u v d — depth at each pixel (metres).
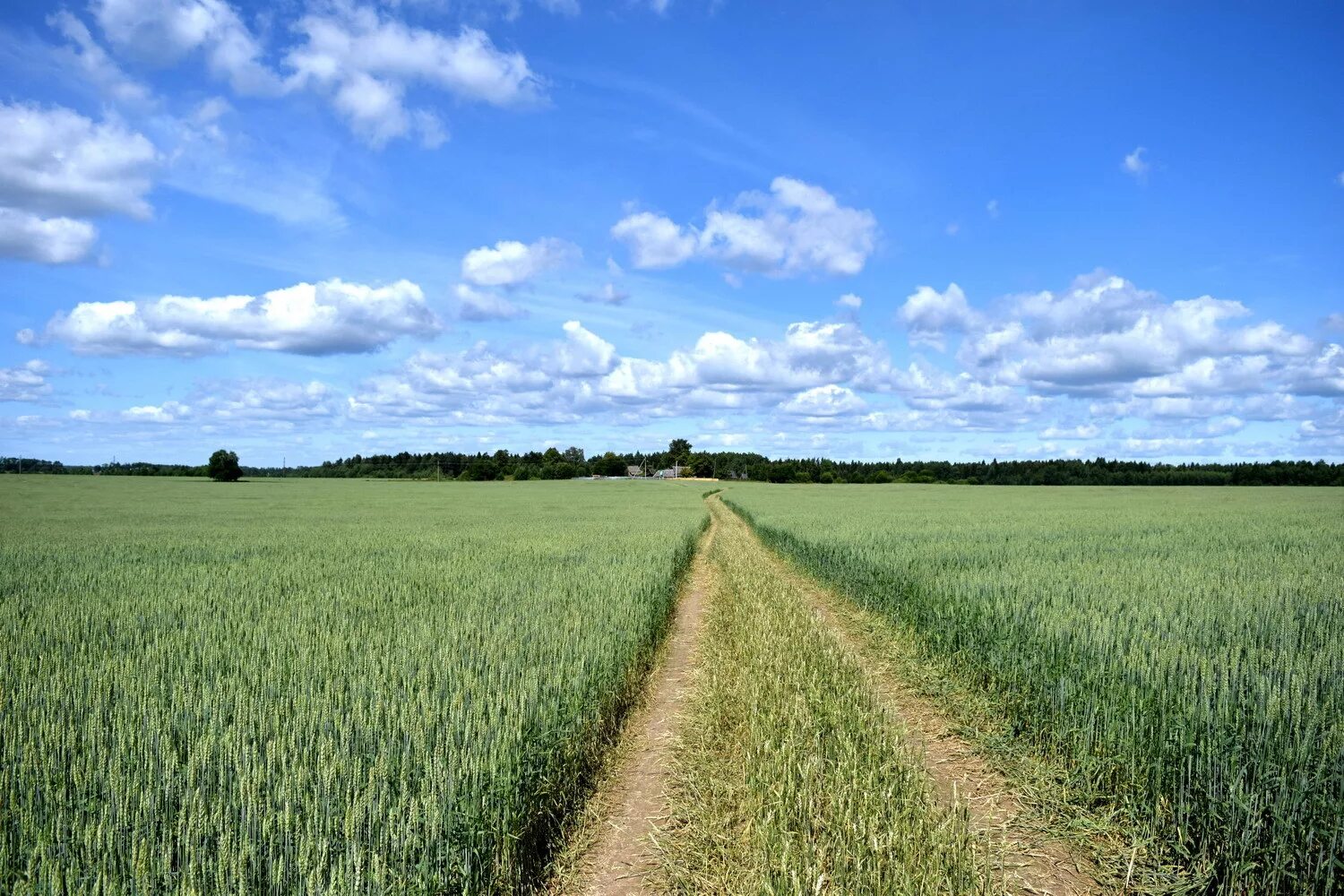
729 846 5.12
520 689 6.32
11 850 3.88
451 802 4.46
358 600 10.97
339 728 5.34
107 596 11.41
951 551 16.53
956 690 9.01
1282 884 4.69
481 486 98.69
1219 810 5.01
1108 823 5.68
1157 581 11.73
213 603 10.85
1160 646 7.66
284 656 7.45
